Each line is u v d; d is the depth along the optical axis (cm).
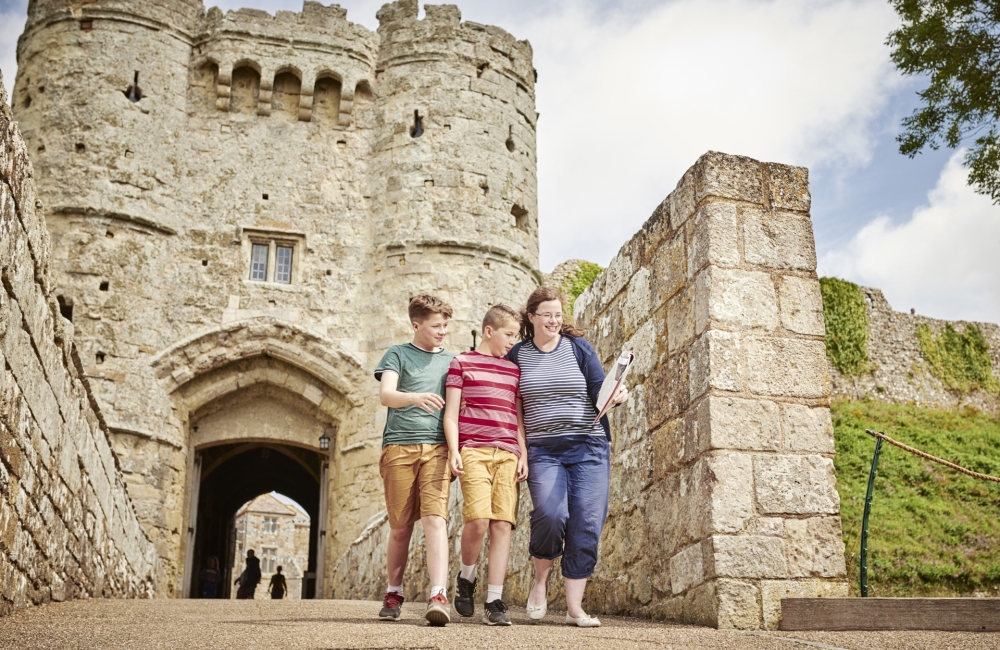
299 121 2797
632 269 801
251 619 616
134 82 2648
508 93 2927
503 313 625
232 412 2634
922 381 3416
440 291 2652
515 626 560
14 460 645
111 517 1192
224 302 2594
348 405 2622
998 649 451
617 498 771
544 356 629
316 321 2641
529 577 913
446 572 565
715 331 644
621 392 600
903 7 1897
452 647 422
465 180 2762
